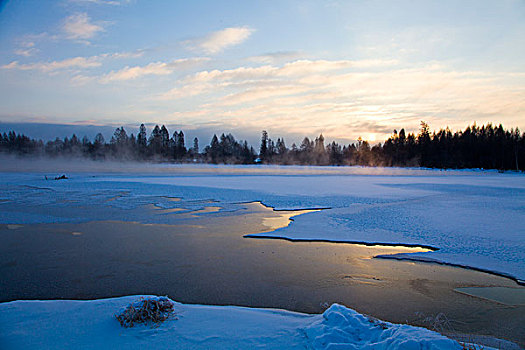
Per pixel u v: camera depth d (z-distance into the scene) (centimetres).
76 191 2661
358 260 900
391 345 358
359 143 11638
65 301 541
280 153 12562
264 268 827
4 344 388
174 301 610
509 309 595
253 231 1252
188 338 406
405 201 2078
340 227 1312
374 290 686
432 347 346
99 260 888
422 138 9569
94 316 471
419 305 612
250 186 3088
